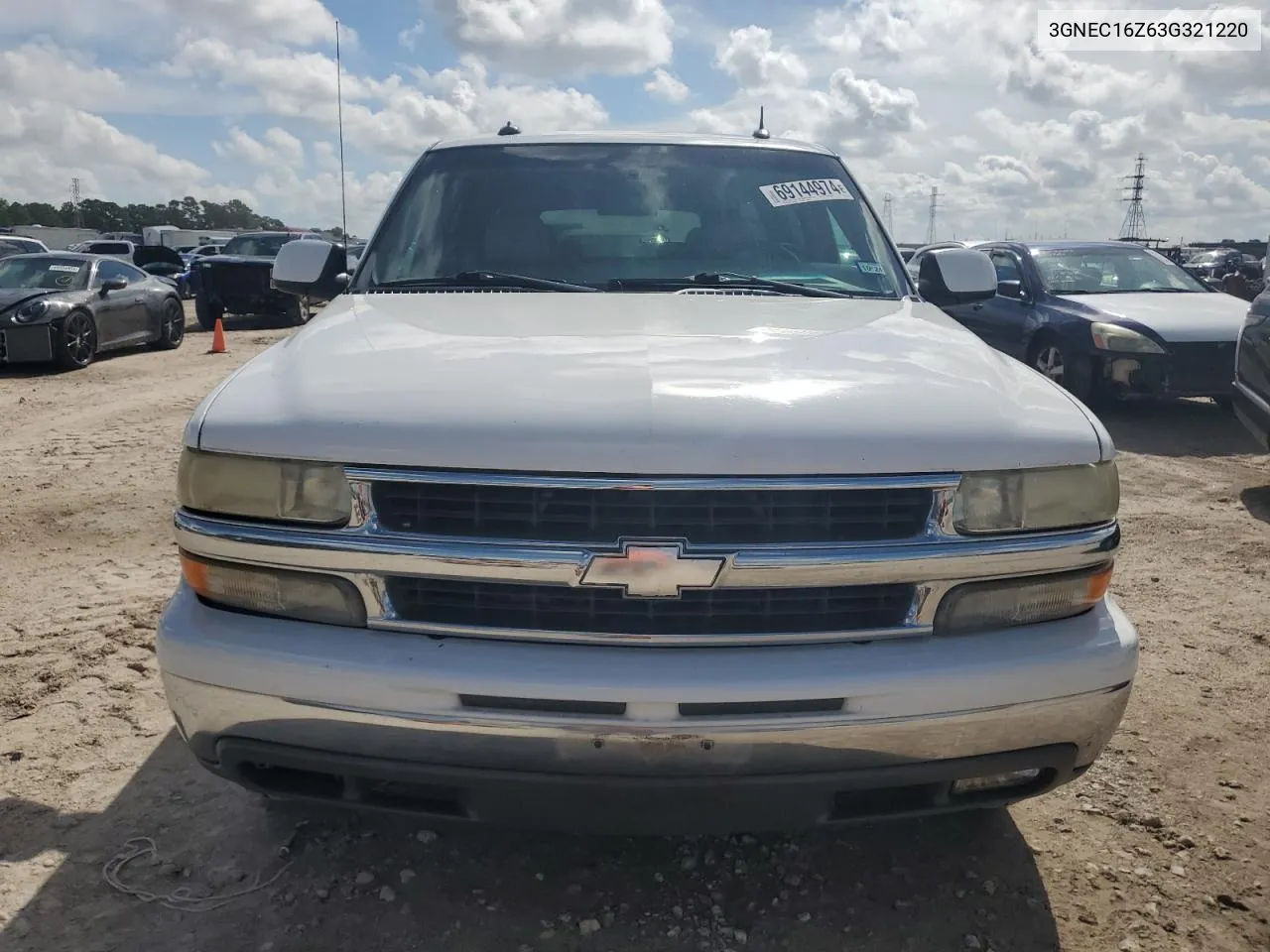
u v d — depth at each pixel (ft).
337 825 8.86
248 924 7.63
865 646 6.86
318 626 6.95
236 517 7.03
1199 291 29.84
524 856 8.49
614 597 6.71
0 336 37.19
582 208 11.32
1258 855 8.71
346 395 7.11
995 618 7.09
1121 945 7.60
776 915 7.84
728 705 6.59
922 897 8.07
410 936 7.53
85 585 14.73
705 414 6.72
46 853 8.43
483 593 6.80
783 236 11.23
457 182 11.68
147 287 45.34
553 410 6.73
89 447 24.03
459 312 9.11
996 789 7.52
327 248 12.05
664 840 8.73
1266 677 12.16
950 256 11.82
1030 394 7.73
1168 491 20.63
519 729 6.59
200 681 7.00
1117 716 7.29
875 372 7.55
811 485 6.61
